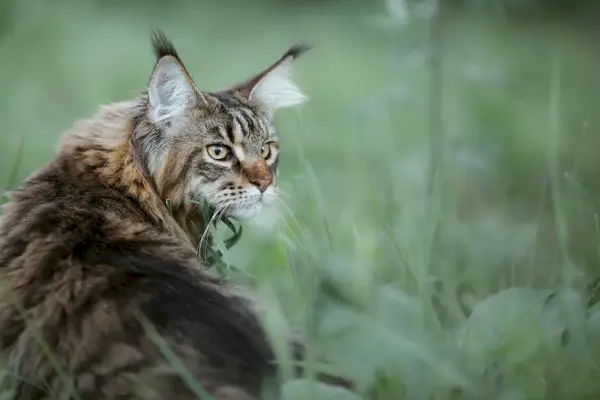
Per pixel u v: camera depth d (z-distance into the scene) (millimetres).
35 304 6281
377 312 7164
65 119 16062
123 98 17438
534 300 6926
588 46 27156
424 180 11758
